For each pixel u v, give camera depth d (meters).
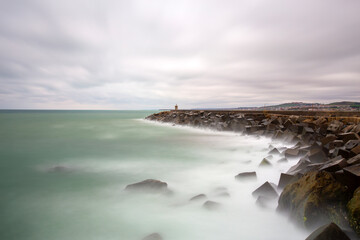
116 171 10.67
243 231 5.39
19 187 8.59
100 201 7.24
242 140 21.23
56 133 28.31
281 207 5.86
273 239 5.07
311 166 7.37
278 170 9.80
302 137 15.84
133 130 32.88
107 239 5.24
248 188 8.02
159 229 5.57
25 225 5.89
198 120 37.16
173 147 17.44
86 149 16.83
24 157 14.12
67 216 6.32
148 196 7.39
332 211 4.75
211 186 8.38
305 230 4.72
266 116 32.59
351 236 4.23
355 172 5.12
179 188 8.24
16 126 38.62
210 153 14.77
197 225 5.70
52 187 8.55
